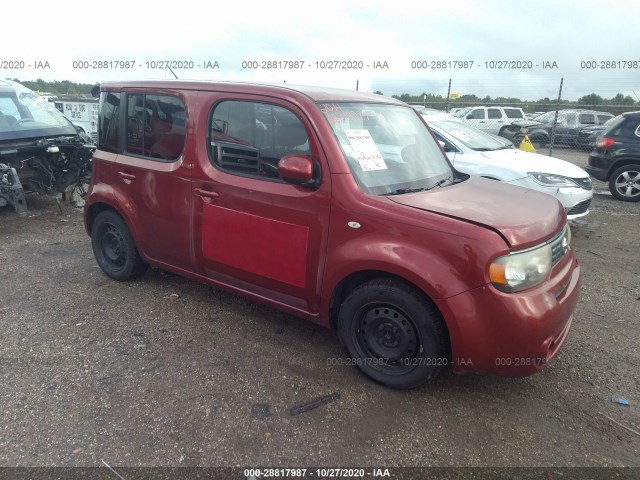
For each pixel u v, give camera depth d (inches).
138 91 158.9
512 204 122.3
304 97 124.7
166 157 151.7
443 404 115.5
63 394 115.1
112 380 121.1
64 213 293.1
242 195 132.1
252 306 164.6
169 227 153.3
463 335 103.7
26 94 314.8
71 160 297.9
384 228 111.1
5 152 260.7
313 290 125.0
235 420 107.7
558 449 102.1
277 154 127.4
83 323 150.3
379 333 119.4
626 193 371.2
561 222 122.0
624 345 145.6
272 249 129.2
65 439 100.6
